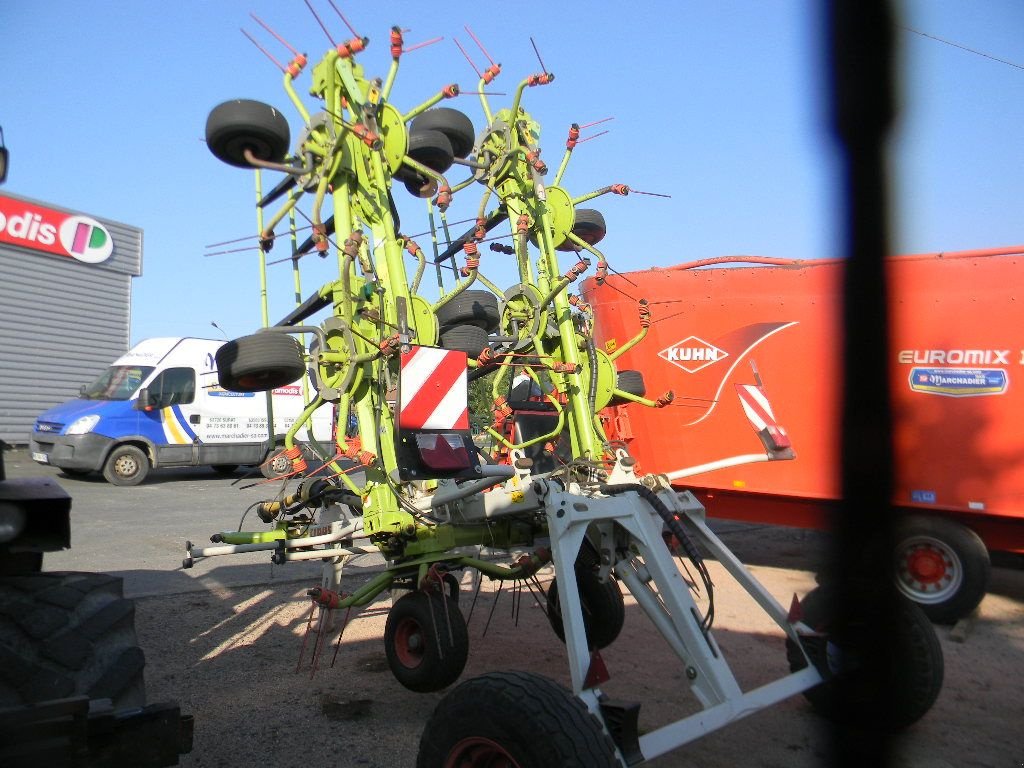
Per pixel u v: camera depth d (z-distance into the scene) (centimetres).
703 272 724
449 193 464
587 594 452
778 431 410
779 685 297
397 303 426
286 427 1495
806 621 332
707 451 704
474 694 238
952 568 545
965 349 587
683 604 296
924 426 599
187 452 1362
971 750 330
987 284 585
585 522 299
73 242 1549
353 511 492
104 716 211
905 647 322
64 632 224
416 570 393
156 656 448
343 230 452
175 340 1399
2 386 1439
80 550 758
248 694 391
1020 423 559
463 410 392
